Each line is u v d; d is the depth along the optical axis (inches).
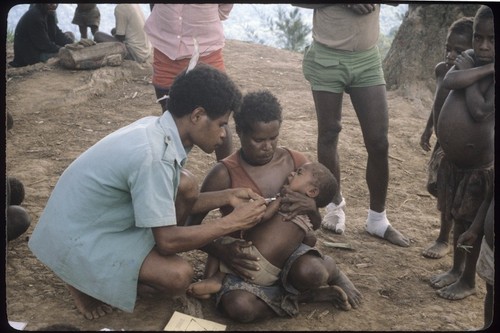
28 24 320.8
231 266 128.5
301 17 437.4
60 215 124.2
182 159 124.0
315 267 126.6
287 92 295.1
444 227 161.5
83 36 368.8
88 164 124.3
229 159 138.6
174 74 173.2
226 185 136.7
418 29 286.4
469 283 143.9
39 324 124.2
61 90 274.1
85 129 243.0
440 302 141.7
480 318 136.0
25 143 225.9
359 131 250.7
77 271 123.2
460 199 141.6
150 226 118.3
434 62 282.2
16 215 152.6
